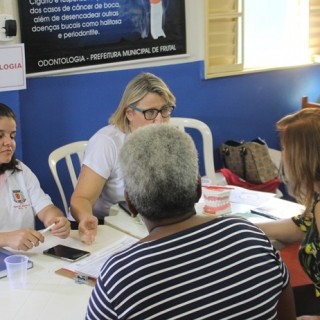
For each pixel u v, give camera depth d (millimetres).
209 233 1151
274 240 1989
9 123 2047
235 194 2430
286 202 2336
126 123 2410
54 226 1941
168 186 1127
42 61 3170
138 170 1144
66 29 3225
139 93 2334
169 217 1154
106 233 2000
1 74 2840
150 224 1178
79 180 2367
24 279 1623
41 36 3141
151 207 1141
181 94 3799
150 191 1130
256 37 4324
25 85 2947
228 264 1129
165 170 1130
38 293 1550
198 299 1092
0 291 1561
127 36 3473
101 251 1827
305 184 1598
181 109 3818
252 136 4250
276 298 1188
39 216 2154
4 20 2814
